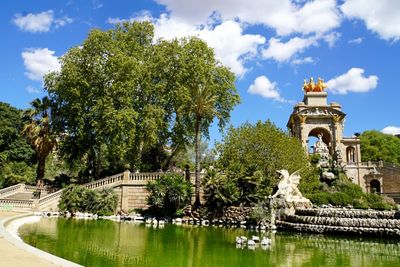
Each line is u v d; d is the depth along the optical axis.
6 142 56.34
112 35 48.09
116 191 38.12
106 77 45.16
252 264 13.16
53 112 48.34
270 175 37.12
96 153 47.69
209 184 33.12
